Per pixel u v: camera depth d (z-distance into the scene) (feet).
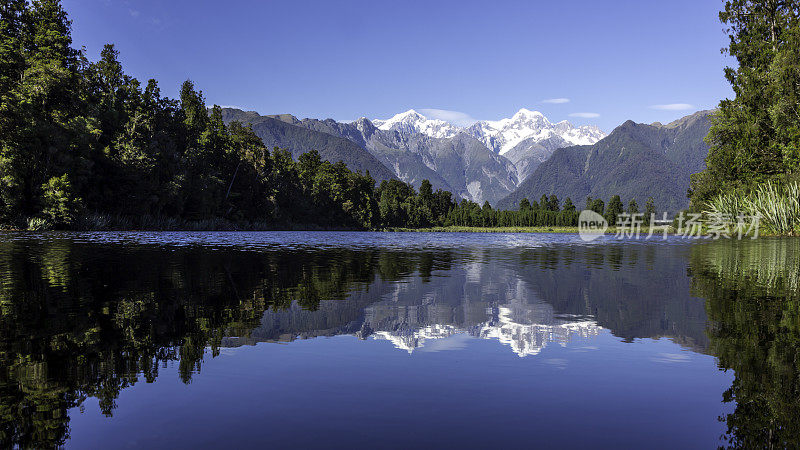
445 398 15.25
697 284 44.57
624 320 28.02
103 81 268.21
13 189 177.06
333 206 474.49
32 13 230.68
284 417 13.56
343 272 55.06
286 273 52.85
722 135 207.82
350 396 15.35
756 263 67.92
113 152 237.66
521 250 111.55
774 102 179.93
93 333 23.53
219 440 11.92
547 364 19.10
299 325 26.27
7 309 29.22
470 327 26.07
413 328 25.81
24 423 12.92
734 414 14.02
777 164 185.88
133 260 64.59
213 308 30.78
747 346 21.85
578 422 13.39
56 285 39.68
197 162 293.02
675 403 14.93
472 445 11.75
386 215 561.02
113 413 13.73
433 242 169.07
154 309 30.01
